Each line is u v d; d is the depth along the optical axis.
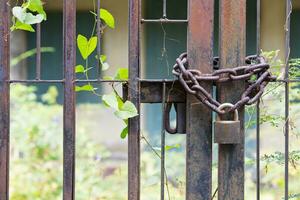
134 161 2.29
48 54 8.05
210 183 2.31
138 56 2.28
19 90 7.00
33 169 6.30
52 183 6.16
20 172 6.16
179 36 7.83
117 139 7.95
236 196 2.30
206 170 2.31
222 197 2.31
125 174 6.74
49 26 8.02
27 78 8.09
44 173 6.24
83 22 7.83
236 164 2.30
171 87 2.31
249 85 2.28
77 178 6.08
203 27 2.29
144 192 5.62
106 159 7.50
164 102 2.30
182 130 2.33
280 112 3.47
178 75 2.24
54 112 6.93
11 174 6.11
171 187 4.81
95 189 6.08
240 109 2.28
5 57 2.29
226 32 2.30
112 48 7.79
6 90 2.29
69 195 2.28
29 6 2.37
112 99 2.27
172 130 2.34
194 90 2.21
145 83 2.30
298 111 3.50
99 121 7.98
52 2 7.95
